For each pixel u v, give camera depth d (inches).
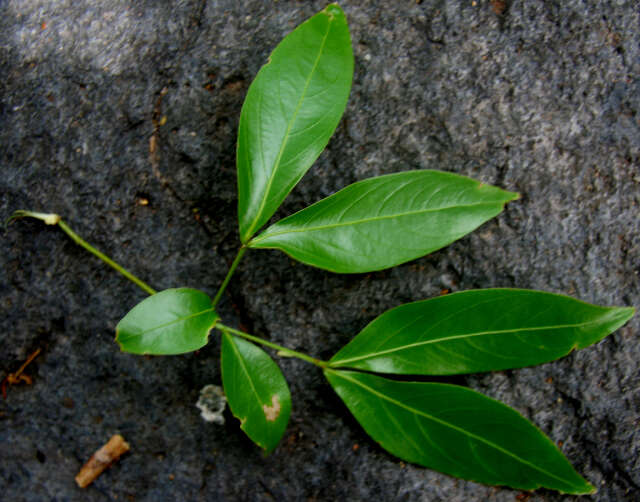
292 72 14.5
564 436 15.6
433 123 15.8
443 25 15.9
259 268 15.9
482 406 14.7
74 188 16.1
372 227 14.5
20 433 16.2
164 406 16.0
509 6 16.0
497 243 15.6
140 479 16.0
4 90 16.3
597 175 15.7
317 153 14.6
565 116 15.8
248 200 14.6
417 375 15.6
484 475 14.7
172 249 16.0
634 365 15.6
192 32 16.1
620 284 15.6
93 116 16.1
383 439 14.9
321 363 15.1
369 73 15.8
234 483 15.9
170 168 16.0
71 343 16.1
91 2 16.3
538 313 14.5
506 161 15.7
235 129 15.9
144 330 14.1
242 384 14.7
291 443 15.8
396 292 15.7
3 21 16.4
